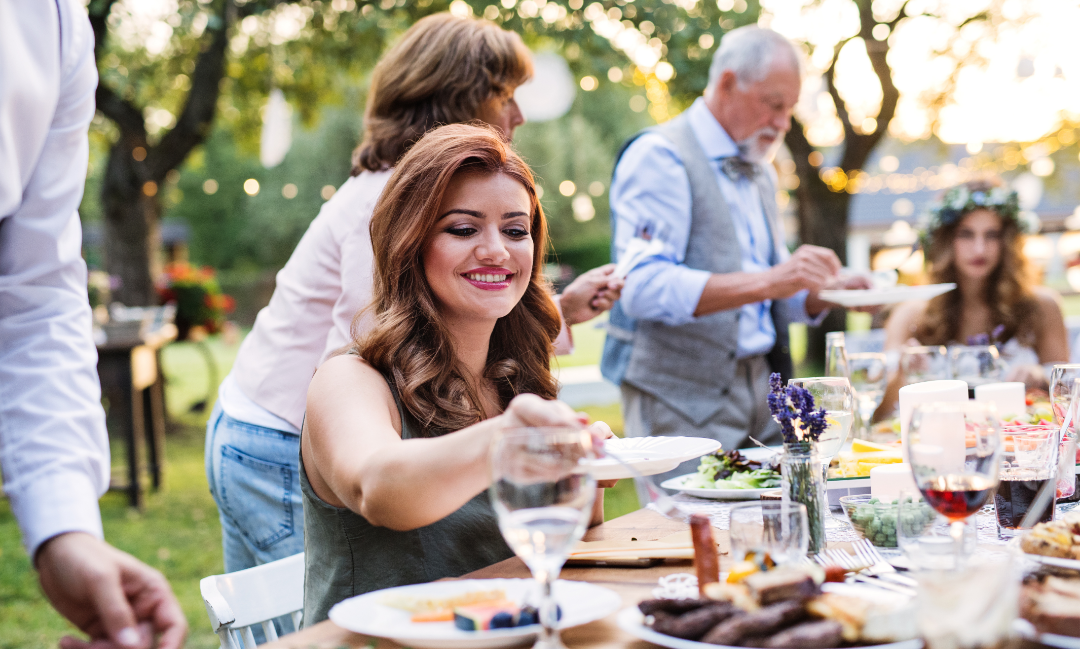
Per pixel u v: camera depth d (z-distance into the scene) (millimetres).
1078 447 1775
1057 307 3623
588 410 9352
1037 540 1188
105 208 9312
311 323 2314
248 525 2305
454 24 2412
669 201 3162
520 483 954
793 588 967
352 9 8938
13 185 1124
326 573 1508
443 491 1183
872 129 7750
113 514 6262
